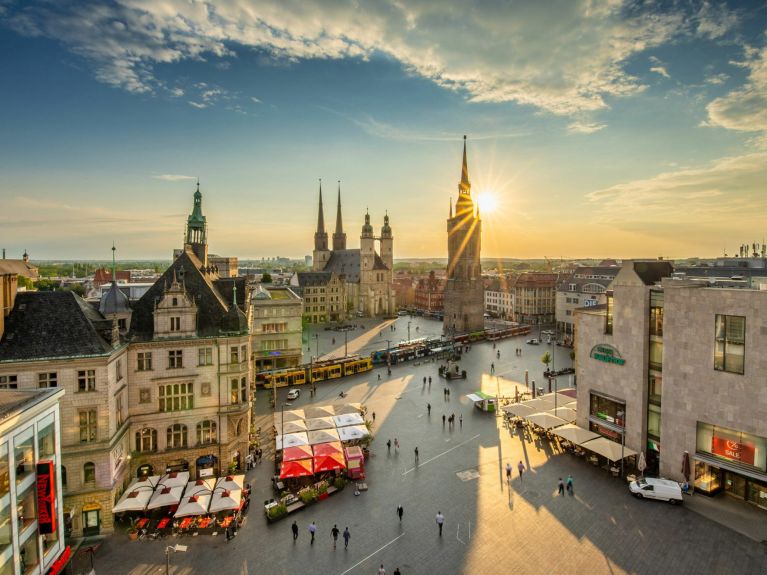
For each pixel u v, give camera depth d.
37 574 30.44
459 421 67.81
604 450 50.81
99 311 49.59
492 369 97.62
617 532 39.69
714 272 97.69
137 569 35.81
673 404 47.47
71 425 40.38
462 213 149.50
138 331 48.75
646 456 51.25
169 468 48.66
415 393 82.25
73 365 40.38
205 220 71.88
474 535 39.78
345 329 160.25
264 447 59.12
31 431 30.14
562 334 145.00
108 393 41.44
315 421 58.84
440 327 166.25
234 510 43.50
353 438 55.47
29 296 42.44
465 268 149.25
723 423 43.56
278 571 35.50
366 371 98.56
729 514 42.06
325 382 90.50
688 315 46.00
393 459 55.12
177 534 40.44
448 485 48.69
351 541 39.25
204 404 49.84
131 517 42.53
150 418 47.88
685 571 34.53
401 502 45.50
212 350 50.06
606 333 55.31
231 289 61.88
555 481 49.28
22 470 29.73
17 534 28.47
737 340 42.50
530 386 86.38
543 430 63.84
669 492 44.22
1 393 31.78
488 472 51.53
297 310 102.94
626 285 52.38
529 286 171.12
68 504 39.81
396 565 36.03
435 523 41.75
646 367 50.88
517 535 39.62
